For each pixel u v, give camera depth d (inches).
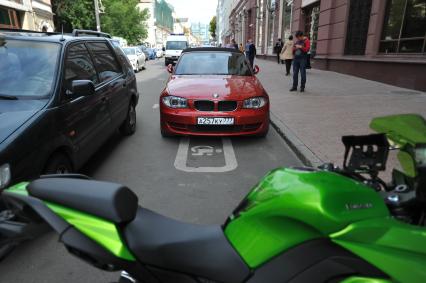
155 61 1584.6
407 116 82.4
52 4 1488.7
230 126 227.6
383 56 490.3
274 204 60.2
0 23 1024.2
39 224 67.4
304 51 426.0
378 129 82.5
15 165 111.7
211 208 151.7
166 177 185.0
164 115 235.5
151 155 219.5
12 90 144.2
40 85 147.7
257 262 61.9
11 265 113.4
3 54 157.5
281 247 61.1
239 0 2379.4
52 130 134.8
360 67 558.3
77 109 158.9
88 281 106.3
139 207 71.6
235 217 67.2
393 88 445.4
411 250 60.2
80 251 60.4
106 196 59.1
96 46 219.1
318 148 215.6
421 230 61.1
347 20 608.7
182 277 62.7
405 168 77.9
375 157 80.4
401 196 71.9
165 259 62.4
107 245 59.6
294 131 254.1
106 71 221.6
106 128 201.2
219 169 196.5
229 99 224.1
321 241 60.0
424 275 60.1
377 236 59.6
